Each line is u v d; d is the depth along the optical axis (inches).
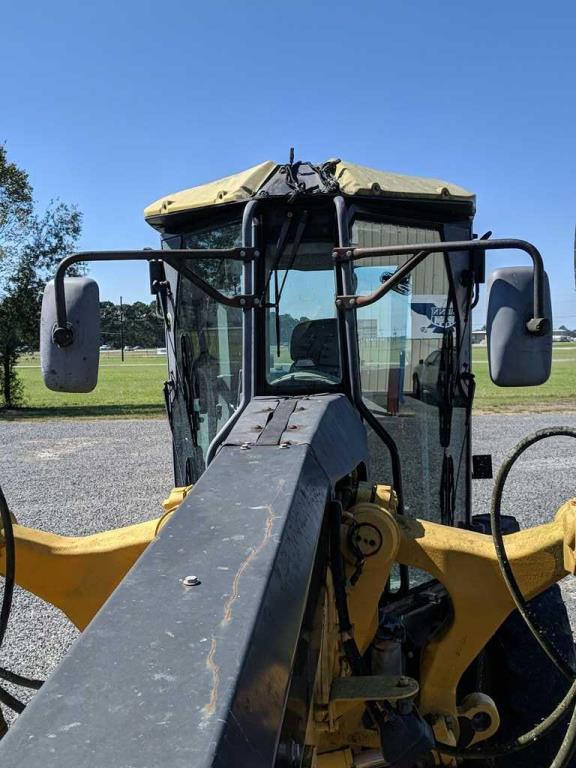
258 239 117.3
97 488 390.6
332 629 86.6
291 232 118.6
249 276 114.7
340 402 107.2
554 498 352.5
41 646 197.9
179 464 151.9
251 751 42.1
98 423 672.4
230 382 134.6
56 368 104.7
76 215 914.1
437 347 137.8
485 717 106.2
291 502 69.4
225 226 130.8
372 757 96.2
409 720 86.7
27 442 562.3
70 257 101.9
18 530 105.1
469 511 149.6
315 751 79.3
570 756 79.0
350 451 97.3
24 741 38.9
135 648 47.1
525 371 99.9
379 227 127.6
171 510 101.4
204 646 47.4
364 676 88.1
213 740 39.3
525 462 442.6
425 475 138.4
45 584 102.7
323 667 81.7
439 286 136.7
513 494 363.6
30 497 371.2
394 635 100.7
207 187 135.3
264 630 51.2
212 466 78.7
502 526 160.4
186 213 131.0
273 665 50.4
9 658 190.5
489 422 586.9
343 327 114.7
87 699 42.3
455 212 133.0
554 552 97.0
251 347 115.9
